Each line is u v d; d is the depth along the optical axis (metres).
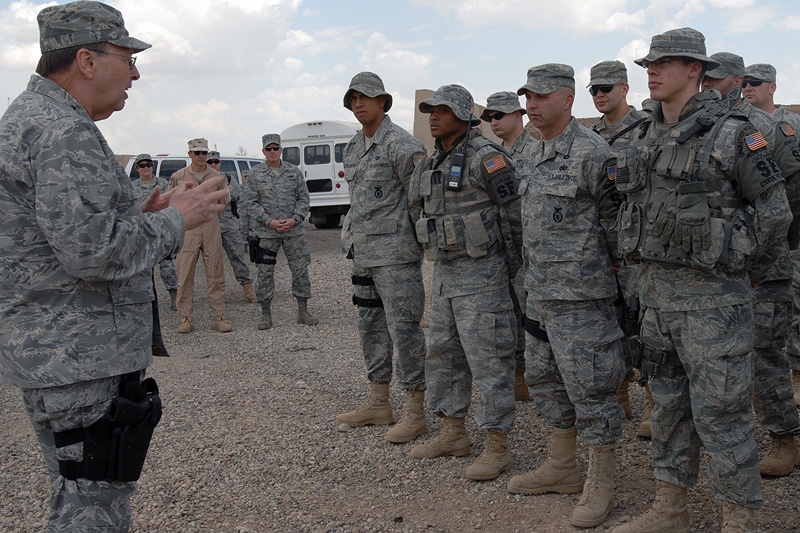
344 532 3.34
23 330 2.25
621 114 5.03
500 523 3.33
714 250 2.68
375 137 4.33
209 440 4.59
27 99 2.31
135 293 2.40
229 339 7.53
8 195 2.22
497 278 3.75
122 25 2.45
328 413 5.02
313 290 10.05
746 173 2.67
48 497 3.88
